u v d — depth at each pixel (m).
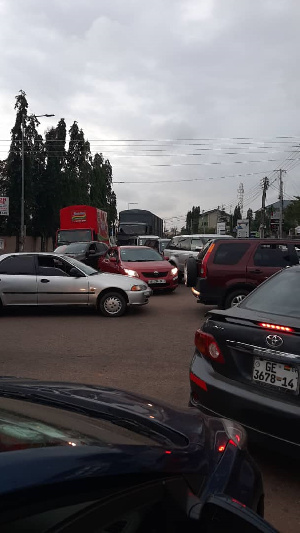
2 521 1.34
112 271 14.07
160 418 2.28
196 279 10.05
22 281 9.70
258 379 3.33
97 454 1.67
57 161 46.09
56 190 45.59
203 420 2.39
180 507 1.69
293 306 3.88
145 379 5.62
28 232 46.53
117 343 7.54
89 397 2.49
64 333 8.32
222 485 1.87
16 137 41.88
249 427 3.25
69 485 1.50
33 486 1.43
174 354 6.85
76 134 51.00
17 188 41.91
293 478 3.37
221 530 1.73
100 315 10.20
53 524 1.41
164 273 13.52
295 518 2.88
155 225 42.03
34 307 10.58
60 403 2.34
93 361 6.43
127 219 37.50
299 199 57.81
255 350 3.35
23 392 2.47
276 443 3.14
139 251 14.45
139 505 1.60
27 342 7.59
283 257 9.27
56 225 46.38
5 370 5.96
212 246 9.55
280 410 3.10
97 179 57.47
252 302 4.15
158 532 1.61
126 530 1.55
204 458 1.95
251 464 2.15
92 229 25.81
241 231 57.41
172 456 1.84
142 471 1.68
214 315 3.80
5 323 9.30
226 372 3.51
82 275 9.91
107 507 1.52
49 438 1.81
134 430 2.06
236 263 9.29
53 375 5.76
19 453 1.59
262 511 2.13
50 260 10.02
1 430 1.87
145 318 9.87
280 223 51.59
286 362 3.18
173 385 5.40
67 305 9.87
